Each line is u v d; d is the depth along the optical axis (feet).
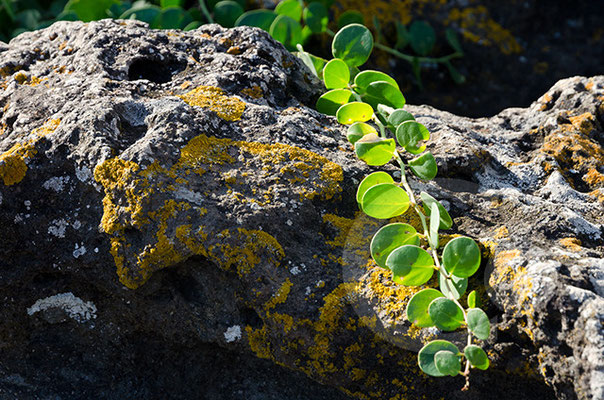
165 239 3.48
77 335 3.74
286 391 3.65
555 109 4.24
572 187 3.86
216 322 3.58
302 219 3.57
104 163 3.53
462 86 6.16
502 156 3.97
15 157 3.59
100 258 3.55
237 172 3.60
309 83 4.18
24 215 3.59
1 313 3.67
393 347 3.45
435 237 3.45
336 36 4.09
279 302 3.48
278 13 5.46
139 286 3.56
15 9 5.85
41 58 4.02
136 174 3.51
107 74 3.87
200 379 3.70
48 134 3.64
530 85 6.22
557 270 3.34
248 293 3.50
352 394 3.52
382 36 6.17
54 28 4.14
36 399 3.74
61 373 3.76
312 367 3.49
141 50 3.96
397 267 3.41
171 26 5.17
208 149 3.63
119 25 4.09
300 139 3.76
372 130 3.78
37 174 3.60
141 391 3.73
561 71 6.30
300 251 3.53
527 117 4.25
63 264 3.58
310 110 3.99
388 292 3.47
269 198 3.56
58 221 3.58
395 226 3.48
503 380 3.43
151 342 3.72
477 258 3.37
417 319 3.38
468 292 3.46
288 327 3.47
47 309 3.69
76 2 5.24
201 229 3.48
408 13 6.30
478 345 3.39
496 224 3.62
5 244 3.60
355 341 3.46
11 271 3.62
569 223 3.59
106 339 3.73
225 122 3.73
